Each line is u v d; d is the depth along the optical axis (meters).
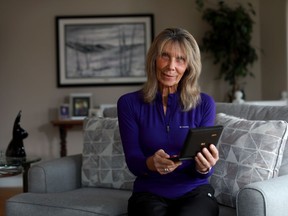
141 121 1.95
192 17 4.68
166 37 1.90
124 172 2.45
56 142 4.71
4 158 2.92
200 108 1.97
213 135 1.71
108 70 4.66
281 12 4.55
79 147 4.72
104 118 2.69
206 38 4.52
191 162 1.88
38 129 4.70
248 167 2.01
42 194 2.31
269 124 2.06
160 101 1.95
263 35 4.75
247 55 4.49
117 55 4.66
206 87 4.76
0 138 4.68
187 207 1.74
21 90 4.68
